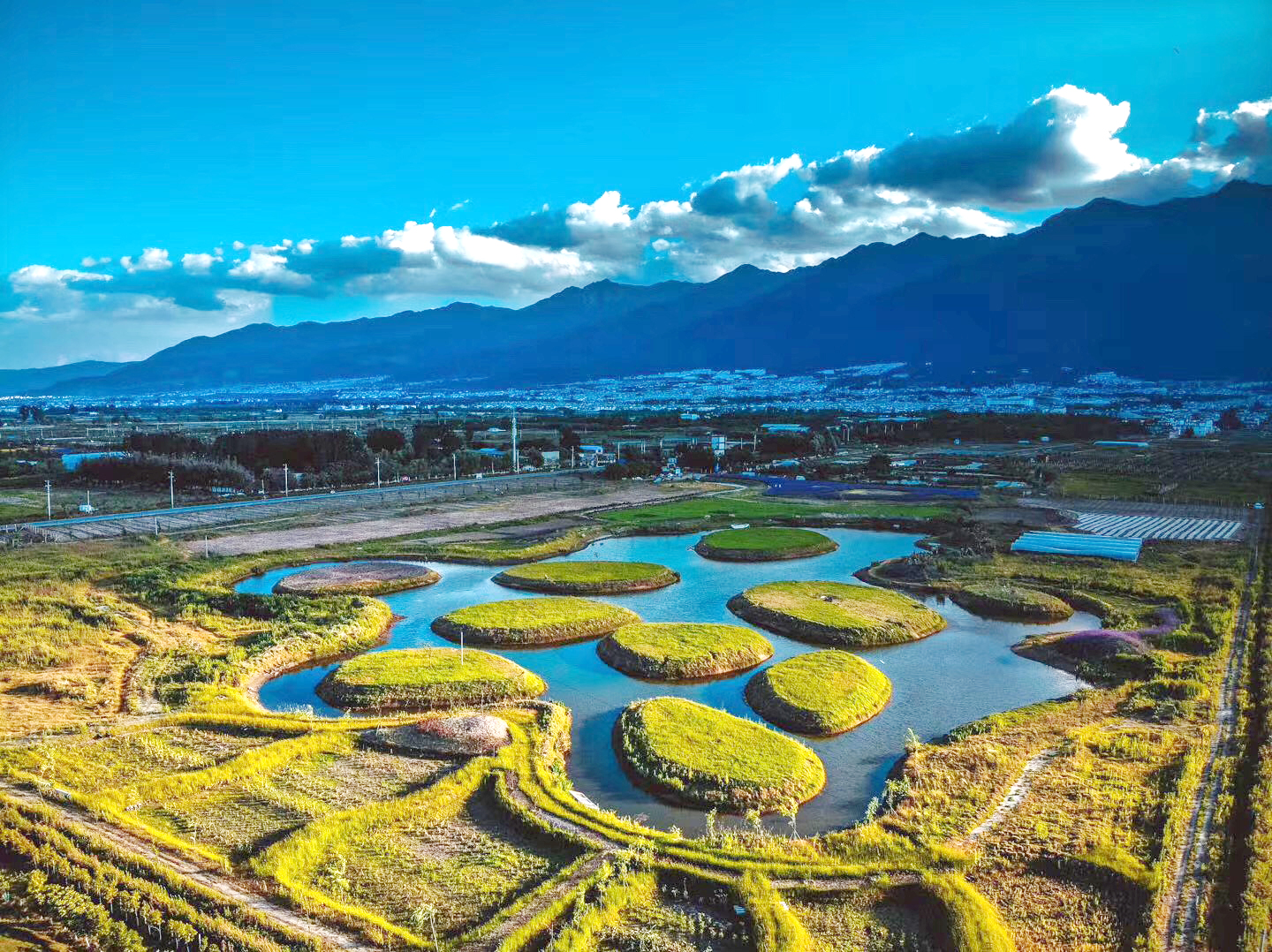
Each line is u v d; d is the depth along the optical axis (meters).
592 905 30.56
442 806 38.06
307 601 72.88
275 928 28.84
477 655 60.06
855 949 28.73
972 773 41.31
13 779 39.28
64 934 28.53
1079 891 31.56
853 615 70.62
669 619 73.25
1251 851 32.97
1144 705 49.22
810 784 41.59
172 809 37.53
